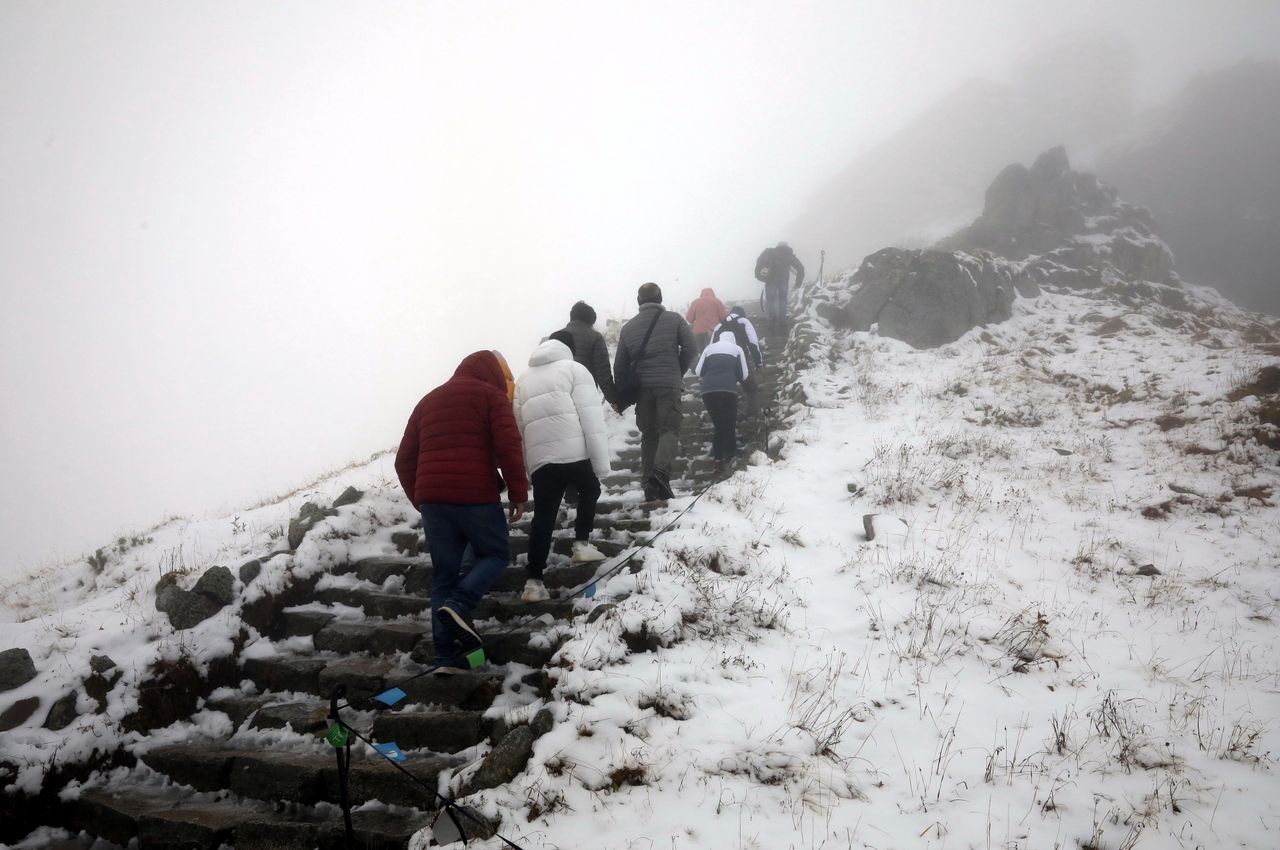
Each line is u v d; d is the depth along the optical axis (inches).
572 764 122.3
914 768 122.5
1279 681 148.9
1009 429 309.9
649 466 251.0
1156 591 187.2
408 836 118.0
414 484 172.9
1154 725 134.5
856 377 378.6
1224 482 244.1
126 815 135.1
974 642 161.0
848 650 157.8
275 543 223.5
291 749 147.1
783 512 227.0
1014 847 104.8
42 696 150.3
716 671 144.9
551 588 185.8
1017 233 665.0
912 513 229.9
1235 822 109.3
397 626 178.4
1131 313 472.4
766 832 108.4
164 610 174.9
